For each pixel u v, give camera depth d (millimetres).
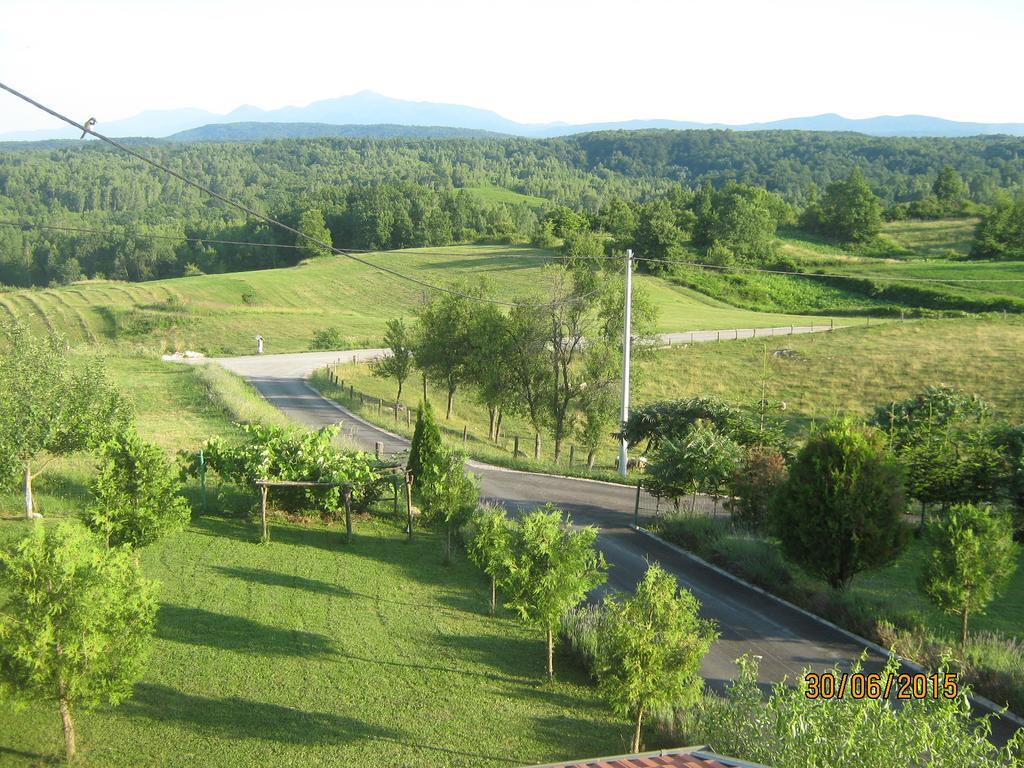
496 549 15375
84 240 159375
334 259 126062
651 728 13602
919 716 9758
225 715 12836
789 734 9922
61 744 11680
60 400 19656
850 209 134375
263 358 64500
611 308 38875
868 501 18609
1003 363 52750
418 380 58062
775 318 80500
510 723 13398
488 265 112250
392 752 12211
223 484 24641
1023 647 16500
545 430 46250
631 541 24406
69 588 10836
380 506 25219
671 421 31719
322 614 17094
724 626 17875
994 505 24391
